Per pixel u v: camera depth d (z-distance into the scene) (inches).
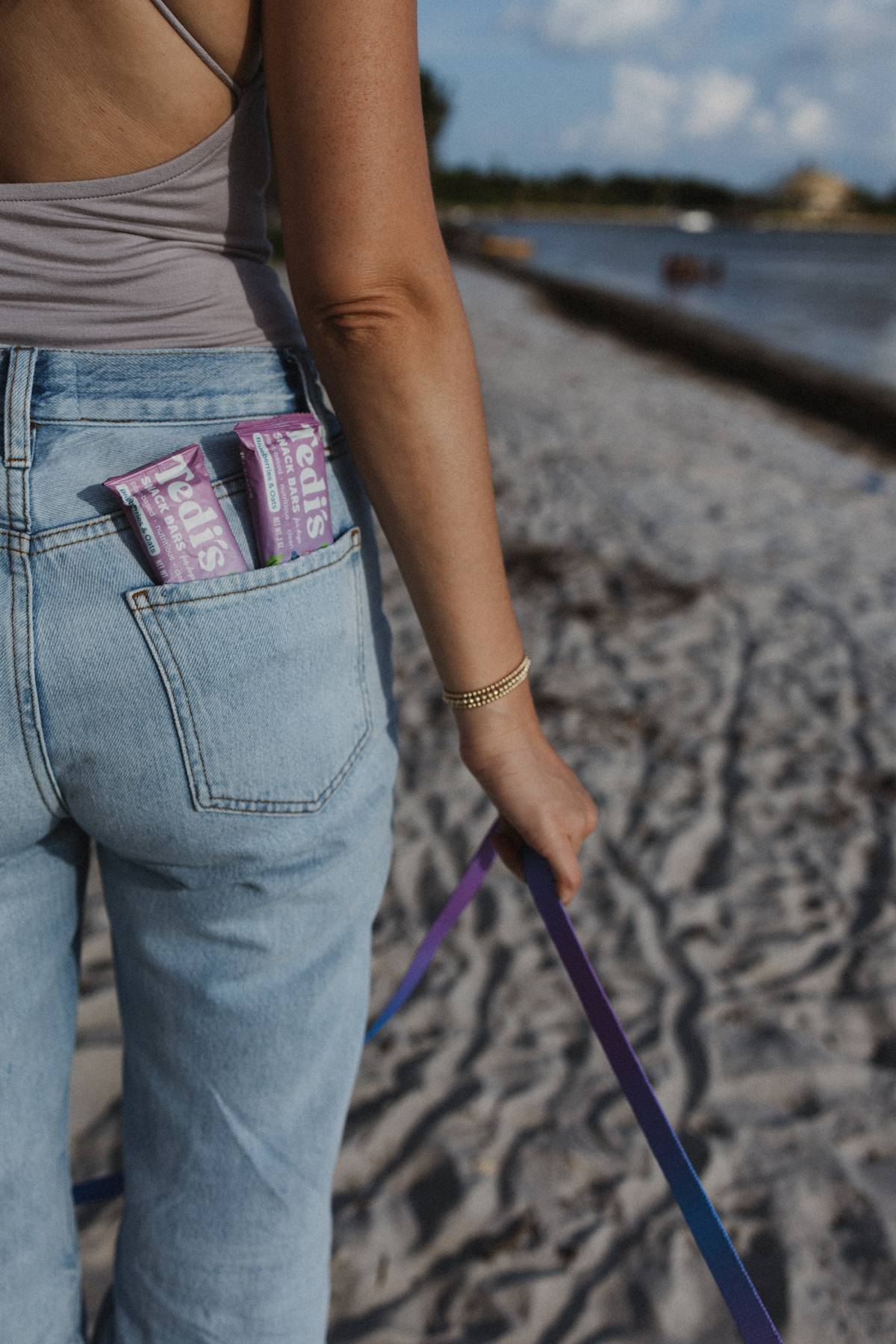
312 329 30.1
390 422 30.7
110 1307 41.6
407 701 146.4
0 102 28.3
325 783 32.7
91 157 28.8
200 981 34.5
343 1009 36.5
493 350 593.9
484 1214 69.7
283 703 30.9
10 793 30.2
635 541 235.8
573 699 153.5
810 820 124.3
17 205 28.8
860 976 96.6
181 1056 35.8
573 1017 89.5
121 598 28.6
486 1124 77.4
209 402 30.8
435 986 92.4
